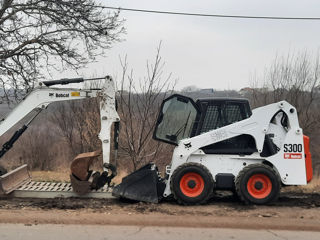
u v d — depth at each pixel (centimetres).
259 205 773
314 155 2098
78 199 827
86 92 844
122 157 1412
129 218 652
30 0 1330
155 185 789
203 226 623
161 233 585
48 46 1359
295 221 648
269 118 795
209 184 773
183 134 818
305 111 1881
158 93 1287
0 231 583
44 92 844
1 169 906
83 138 1571
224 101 818
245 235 581
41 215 664
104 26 1382
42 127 1873
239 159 800
